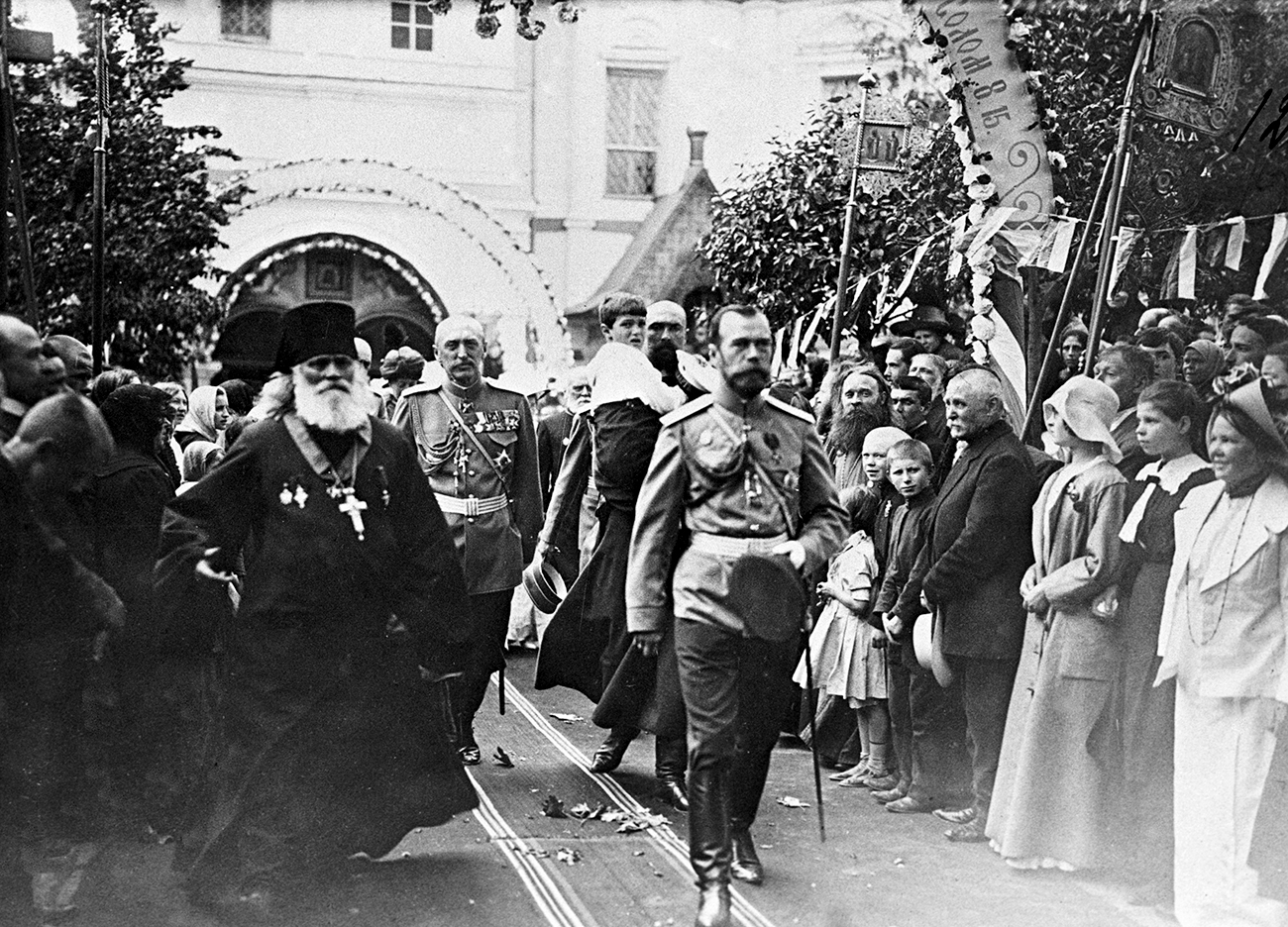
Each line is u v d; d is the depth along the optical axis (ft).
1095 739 19.17
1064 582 19.21
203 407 32.24
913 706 22.65
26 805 17.37
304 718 18.07
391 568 18.75
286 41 73.15
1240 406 16.61
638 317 25.08
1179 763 17.10
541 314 73.36
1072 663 19.20
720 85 79.10
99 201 32.91
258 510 18.75
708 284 76.84
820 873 19.24
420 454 26.43
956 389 21.67
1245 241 26.66
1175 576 17.34
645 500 18.26
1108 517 18.99
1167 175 29.25
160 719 20.03
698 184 77.00
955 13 27.50
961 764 22.59
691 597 17.84
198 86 71.77
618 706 22.88
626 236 80.38
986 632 21.13
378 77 74.54
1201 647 16.87
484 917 17.46
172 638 19.39
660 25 79.87
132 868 19.52
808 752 27.53
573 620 24.90
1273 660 16.56
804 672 25.25
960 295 40.86
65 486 18.44
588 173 80.28
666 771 23.04
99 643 19.48
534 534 27.58
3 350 17.98
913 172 40.40
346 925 17.19
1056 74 31.32
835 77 76.79
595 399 24.48
